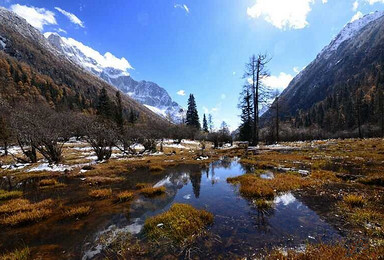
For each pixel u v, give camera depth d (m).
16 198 9.27
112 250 4.68
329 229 5.20
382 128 53.19
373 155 14.88
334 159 14.77
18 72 122.31
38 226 6.12
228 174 13.23
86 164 18.23
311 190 8.46
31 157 19.50
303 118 116.44
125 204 7.95
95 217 6.71
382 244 4.23
